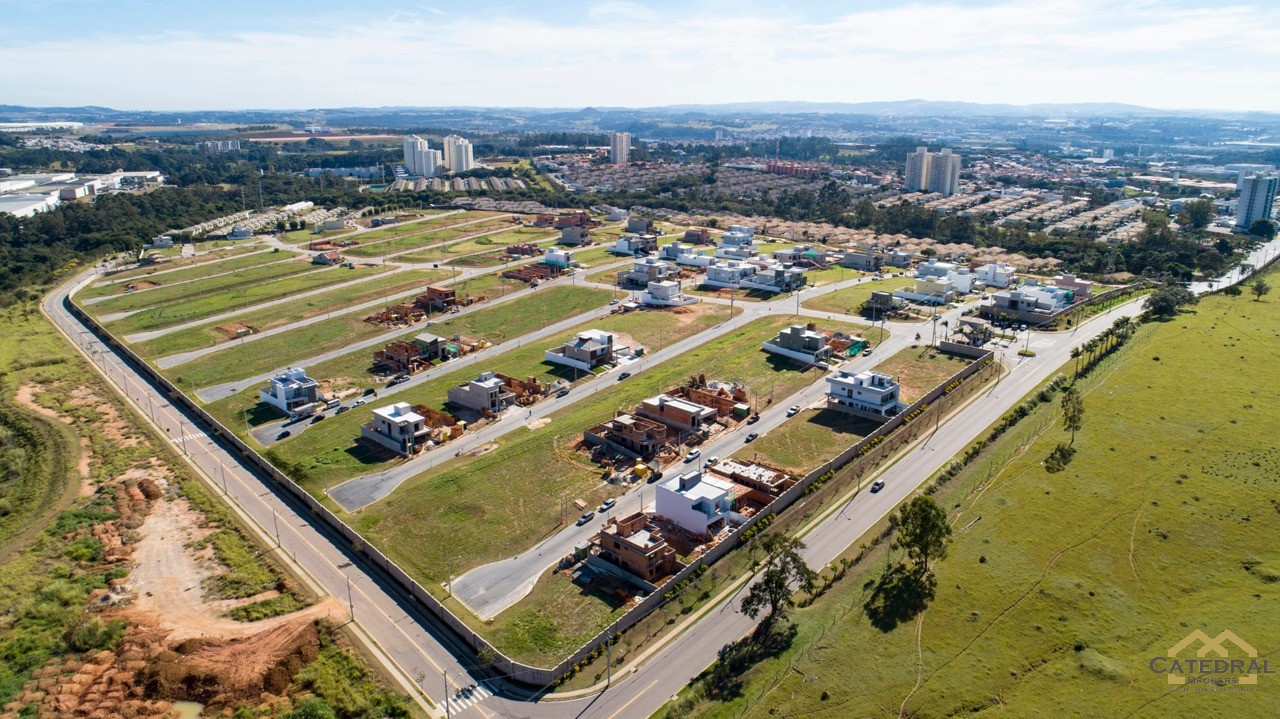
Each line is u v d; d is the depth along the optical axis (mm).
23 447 162750
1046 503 131000
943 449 152875
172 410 181000
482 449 156750
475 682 96750
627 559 115875
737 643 101875
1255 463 142375
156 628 106500
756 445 156500
